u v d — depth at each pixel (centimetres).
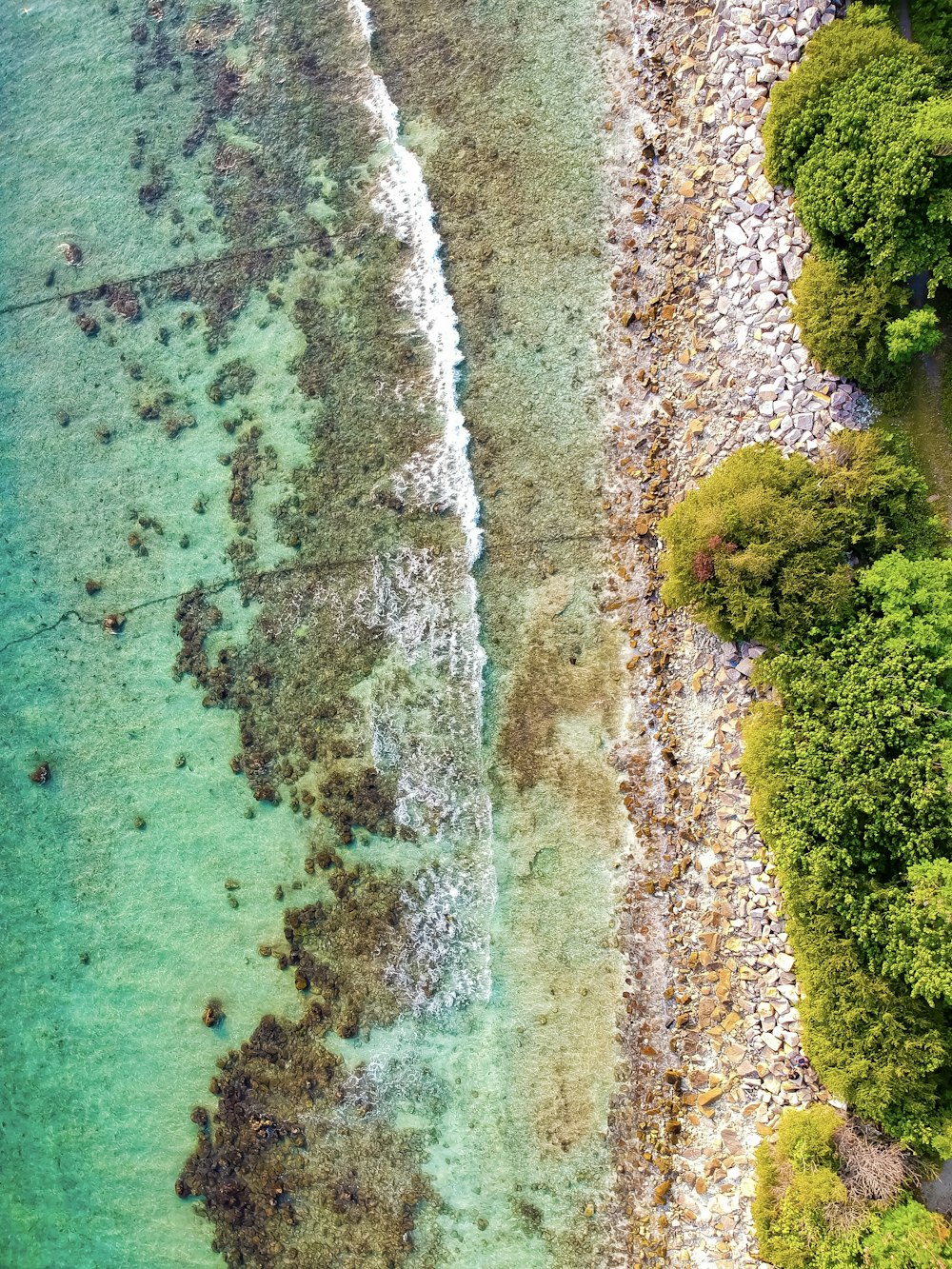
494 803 1496
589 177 1503
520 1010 1470
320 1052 1518
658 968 1427
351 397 1579
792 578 1239
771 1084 1341
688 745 1424
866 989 1173
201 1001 1570
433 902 1502
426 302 1557
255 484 1609
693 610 1359
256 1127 1527
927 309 1183
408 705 1530
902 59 1176
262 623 1594
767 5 1340
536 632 1503
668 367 1457
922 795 1128
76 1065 1612
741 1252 1324
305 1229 1500
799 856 1228
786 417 1341
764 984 1352
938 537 1244
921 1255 1125
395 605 1546
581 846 1470
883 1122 1200
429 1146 1477
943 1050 1141
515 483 1523
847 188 1184
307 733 1563
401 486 1556
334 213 1598
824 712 1230
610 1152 1423
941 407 1284
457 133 1557
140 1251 1559
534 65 1532
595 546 1491
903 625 1180
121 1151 1580
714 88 1406
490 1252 1445
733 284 1391
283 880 1556
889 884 1180
